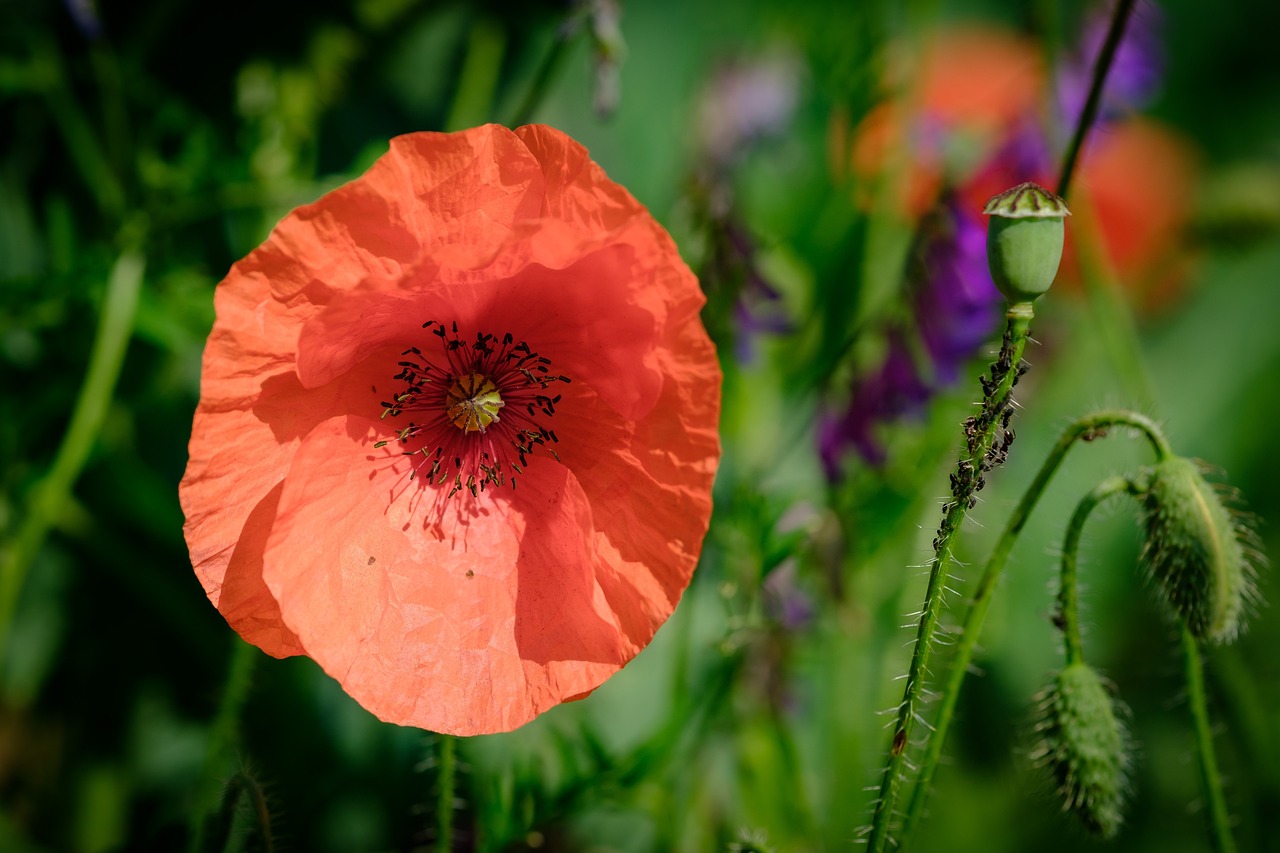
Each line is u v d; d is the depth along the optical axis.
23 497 0.47
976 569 0.50
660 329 0.38
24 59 0.48
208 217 0.48
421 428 0.40
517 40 0.52
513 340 0.40
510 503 0.40
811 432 0.50
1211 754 0.40
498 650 0.39
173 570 0.48
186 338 0.47
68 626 0.48
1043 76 0.48
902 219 0.51
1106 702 0.39
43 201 0.49
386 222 0.38
